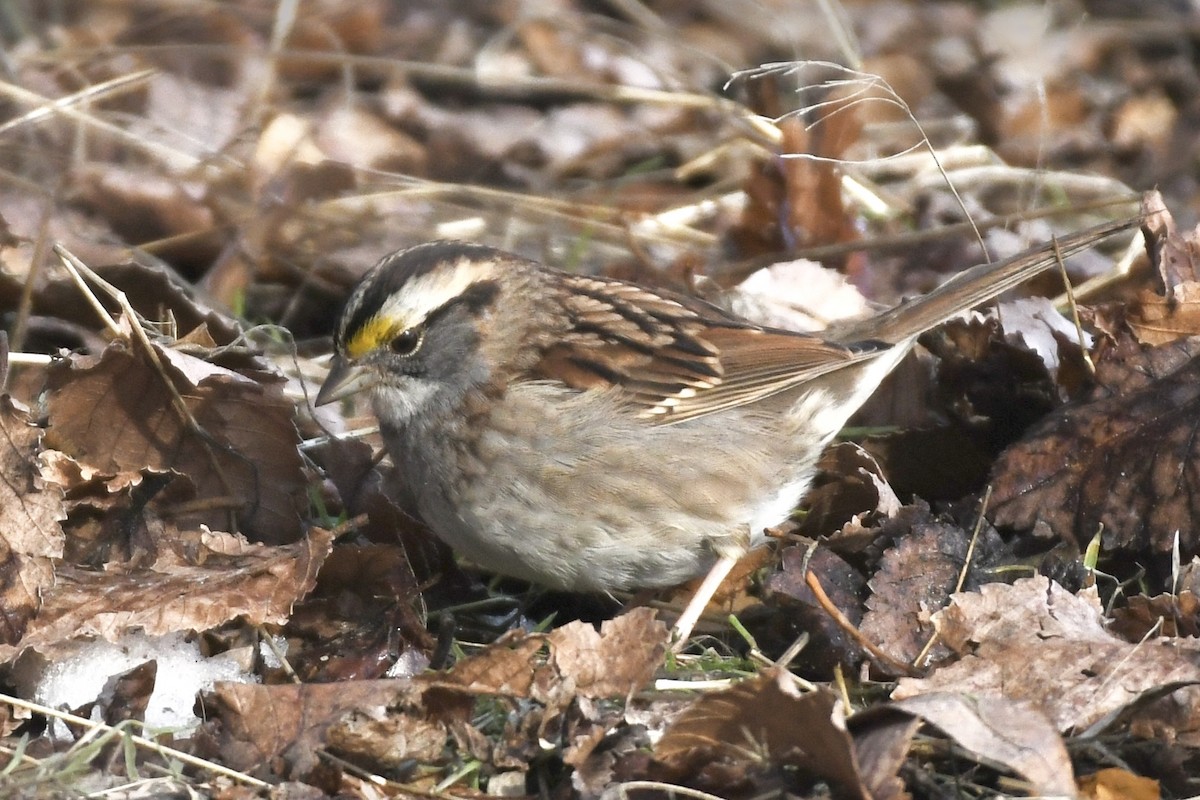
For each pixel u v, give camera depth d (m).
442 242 9.38
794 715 6.79
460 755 7.36
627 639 7.70
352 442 9.62
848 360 9.50
